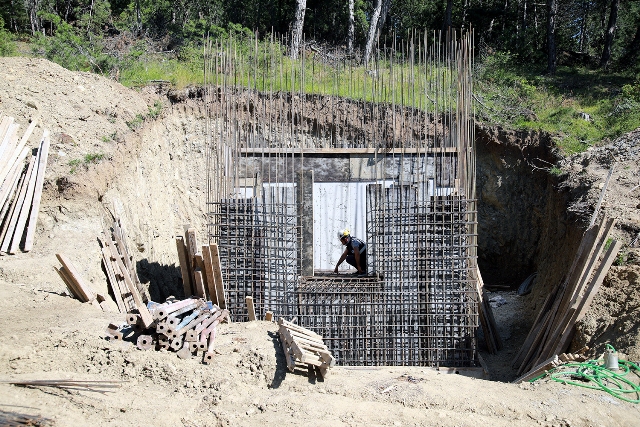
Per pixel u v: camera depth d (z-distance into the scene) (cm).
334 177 1196
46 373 692
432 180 1123
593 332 861
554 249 1330
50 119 1174
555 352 881
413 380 782
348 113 1573
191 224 1473
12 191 1046
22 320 809
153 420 633
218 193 1041
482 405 696
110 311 939
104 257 1047
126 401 667
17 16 2275
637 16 2991
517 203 1593
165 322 750
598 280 882
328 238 1212
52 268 962
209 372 739
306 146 1567
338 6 3259
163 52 2084
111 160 1179
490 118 1631
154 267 1241
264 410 676
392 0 3394
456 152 1073
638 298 853
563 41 3122
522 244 1588
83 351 742
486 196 1622
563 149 1498
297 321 1010
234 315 1016
